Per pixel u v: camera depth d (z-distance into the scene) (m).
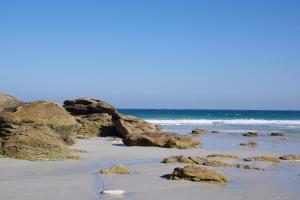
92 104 41.12
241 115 130.75
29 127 22.25
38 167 18.42
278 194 14.21
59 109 25.59
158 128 39.19
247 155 26.36
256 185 15.72
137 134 31.16
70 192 13.48
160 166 19.80
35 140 21.31
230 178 17.03
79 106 41.19
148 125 37.41
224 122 88.69
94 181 15.46
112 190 13.79
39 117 23.58
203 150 29.16
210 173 16.05
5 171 17.23
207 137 43.53
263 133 51.56
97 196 13.01
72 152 24.17
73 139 26.73
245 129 62.84
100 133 39.09
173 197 13.23
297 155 25.33
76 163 20.06
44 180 15.49
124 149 28.09
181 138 30.42
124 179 16.00
